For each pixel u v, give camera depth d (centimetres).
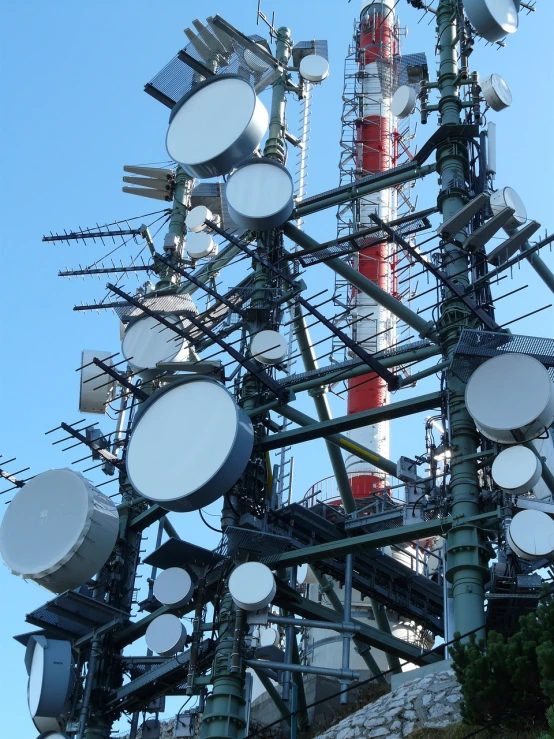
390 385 2600
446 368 2539
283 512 2886
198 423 2495
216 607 2598
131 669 2933
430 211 2833
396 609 3019
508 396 2230
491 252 2459
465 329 2414
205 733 2388
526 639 1938
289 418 2841
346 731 2194
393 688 2286
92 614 2883
